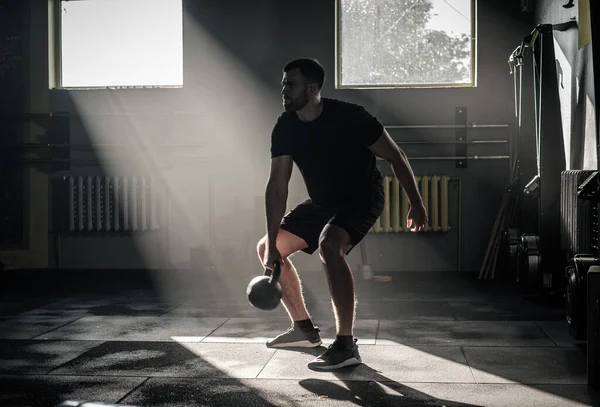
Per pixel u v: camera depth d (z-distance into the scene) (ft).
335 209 9.68
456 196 20.74
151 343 10.92
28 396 8.08
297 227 9.87
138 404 7.72
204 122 21.54
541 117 16.06
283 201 9.52
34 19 22.06
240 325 12.37
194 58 21.50
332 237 9.07
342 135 9.25
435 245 20.83
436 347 10.47
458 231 20.72
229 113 21.44
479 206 20.65
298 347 10.44
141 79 21.99
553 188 15.85
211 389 8.28
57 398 7.99
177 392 8.17
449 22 20.68
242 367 9.31
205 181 21.66
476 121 20.53
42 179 22.21
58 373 9.11
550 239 15.76
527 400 7.75
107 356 10.05
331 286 9.07
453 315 13.34
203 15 21.40
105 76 22.12
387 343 10.78
